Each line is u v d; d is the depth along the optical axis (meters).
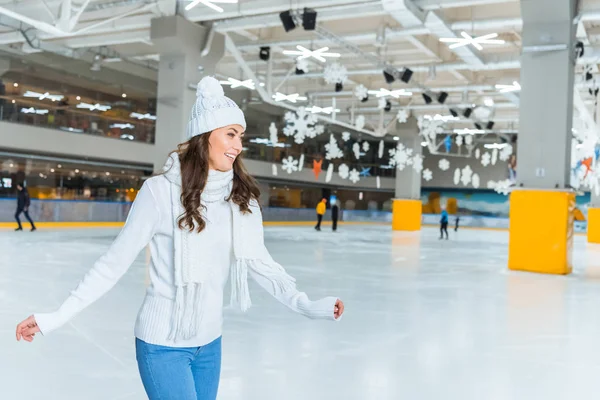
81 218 20.95
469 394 3.28
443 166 21.72
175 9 11.98
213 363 1.56
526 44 10.01
